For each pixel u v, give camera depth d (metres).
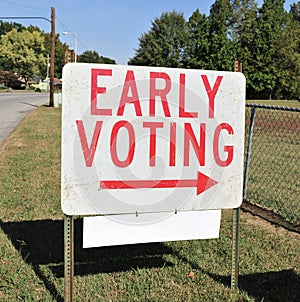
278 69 52.41
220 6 59.31
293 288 3.14
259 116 15.27
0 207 4.92
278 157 9.06
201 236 2.88
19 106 25.75
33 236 4.05
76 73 2.54
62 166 2.56
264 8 54.50
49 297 2.90
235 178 2.89
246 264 3.52
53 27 25.92
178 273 3.32
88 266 3.44
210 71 2.78
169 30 62.44
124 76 2.62
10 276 3.18
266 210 5.17
